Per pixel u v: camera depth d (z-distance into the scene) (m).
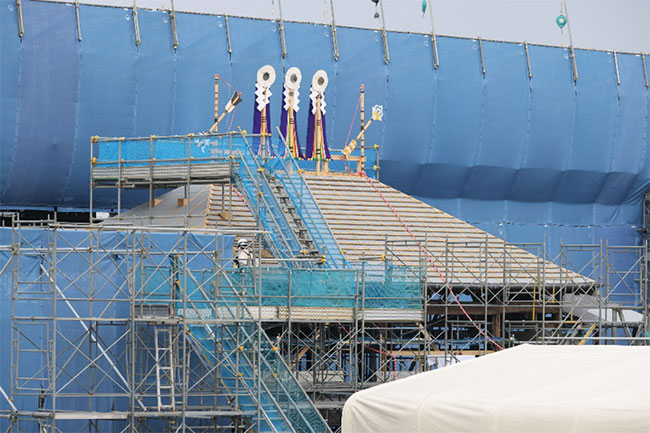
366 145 61.06
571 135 65.31
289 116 49.75
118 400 38.66
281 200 41.44
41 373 38.66
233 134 41.72
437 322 46.62
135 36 56.31
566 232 66.62
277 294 37.84
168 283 36.84
